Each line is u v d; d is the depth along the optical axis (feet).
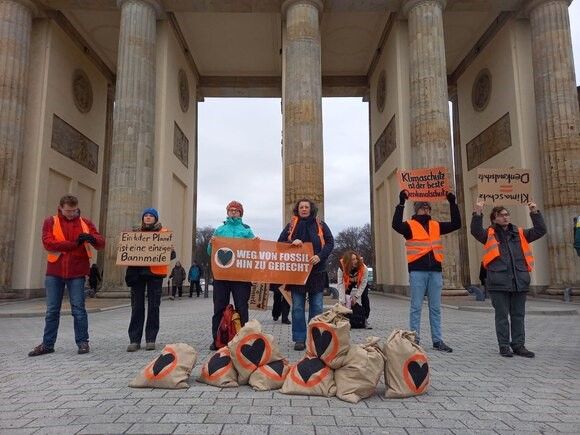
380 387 18.51
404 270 87.81
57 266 26.09
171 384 17.84
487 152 99.76
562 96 79.61
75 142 100.68
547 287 80.64
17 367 22.07
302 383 17.15
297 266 25.86
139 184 79.51
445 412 15.19
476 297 68.13
